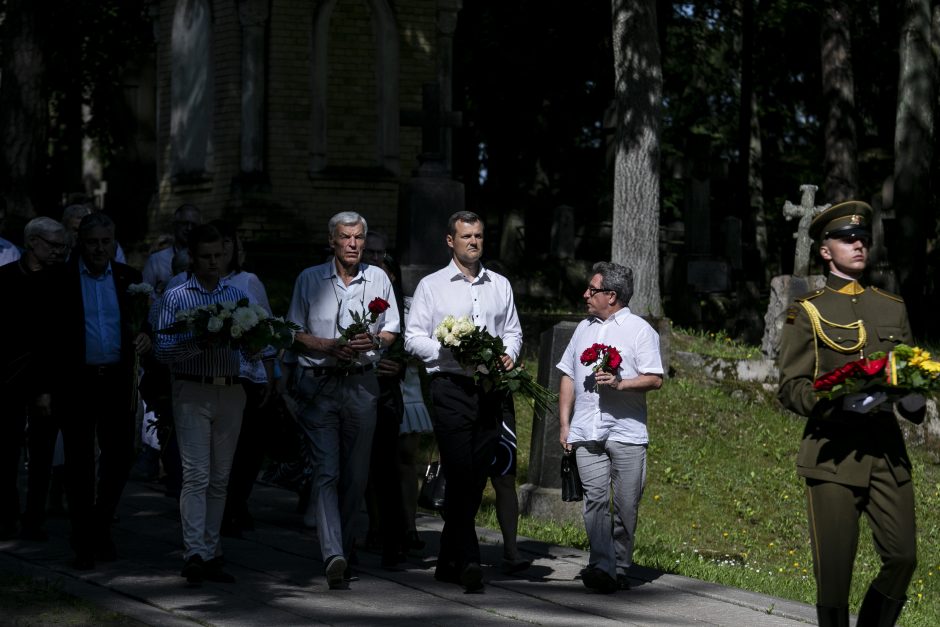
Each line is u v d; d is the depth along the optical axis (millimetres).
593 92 36469
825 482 6418
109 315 8742
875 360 6090
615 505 8773
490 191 38469
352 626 7348
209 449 8352
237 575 8742
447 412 8383
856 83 40531
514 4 35031
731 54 41969
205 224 8484
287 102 24938
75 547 8711
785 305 19109
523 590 8617
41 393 9180
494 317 8766
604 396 8664
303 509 11430
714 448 16969
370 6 25359
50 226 8938
